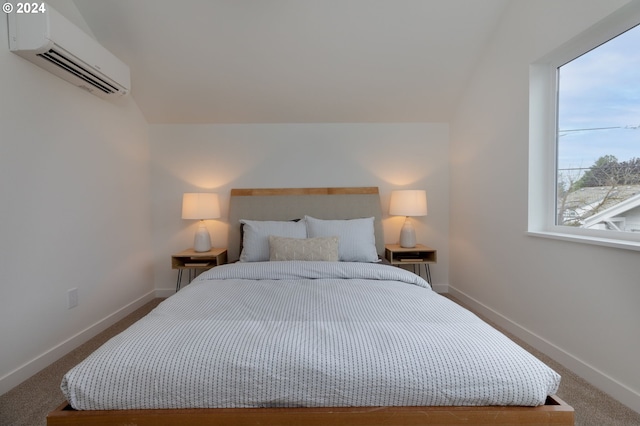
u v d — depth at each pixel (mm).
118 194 2580
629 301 1406
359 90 2799
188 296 1476
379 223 3031
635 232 1489
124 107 2682
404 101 2926
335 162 3158
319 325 1072
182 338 976
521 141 2096
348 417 847
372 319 1197
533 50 1967
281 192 3096
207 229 3020
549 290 1868
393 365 880
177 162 3109
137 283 2855
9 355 1607
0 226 1573
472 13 2223
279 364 882
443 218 3213
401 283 1762
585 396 1486
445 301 1434
